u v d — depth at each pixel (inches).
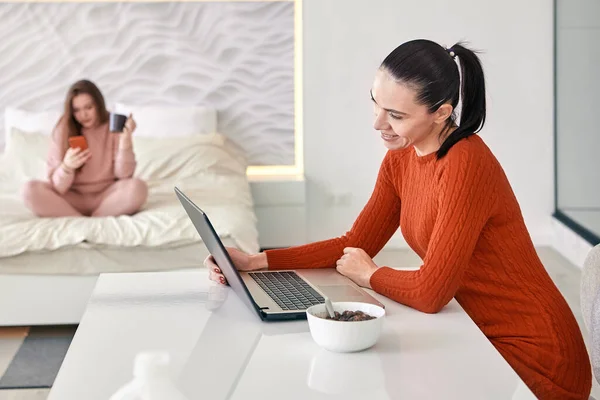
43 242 138.6
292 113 213.6
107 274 80.4
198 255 142.3
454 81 69.8
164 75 211.3
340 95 209.3
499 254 72.8
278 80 212.2
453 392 52.1
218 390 52.4
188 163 191.2
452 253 68.2
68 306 140.5
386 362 57.3
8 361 129.6
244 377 54.5
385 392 52.1
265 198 203.3
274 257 81.1
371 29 207.2
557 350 70.6
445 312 68.8
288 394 51.8
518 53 207.2
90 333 63.4
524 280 72.7
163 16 209.3
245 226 146.8
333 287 74.2
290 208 204.5
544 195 211.8
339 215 213.5
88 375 55.2
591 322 64.9
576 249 188.7
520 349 71.1
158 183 183.2
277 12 209.8
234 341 61.5
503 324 72.7
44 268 139.3
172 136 202.8
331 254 82.0
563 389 70.2
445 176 70.5
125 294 73.7
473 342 61.4
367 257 77.0
